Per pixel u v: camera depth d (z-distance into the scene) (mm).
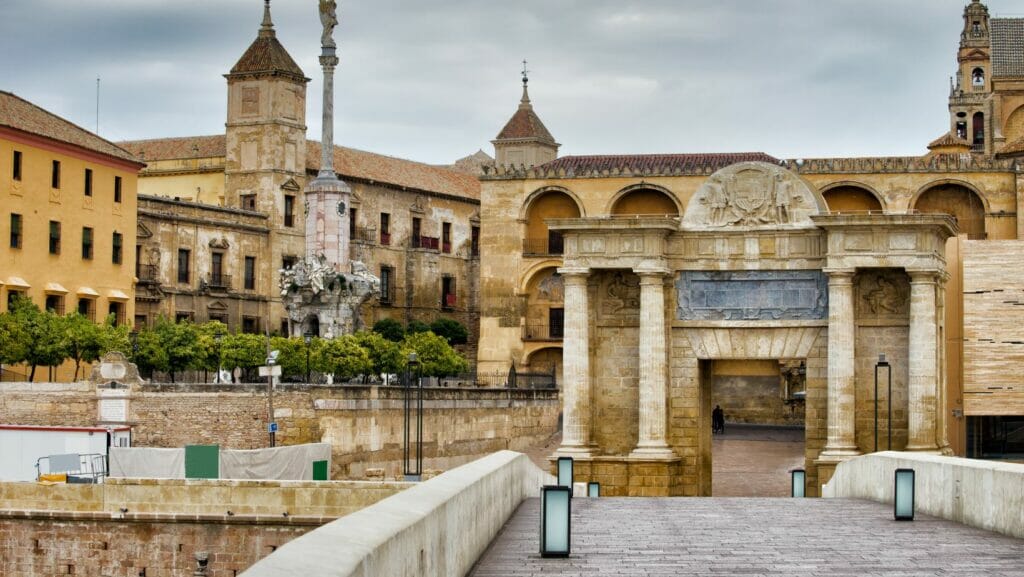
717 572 26125
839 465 52625
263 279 145375
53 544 58156
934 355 62000
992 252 85312
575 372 64625
